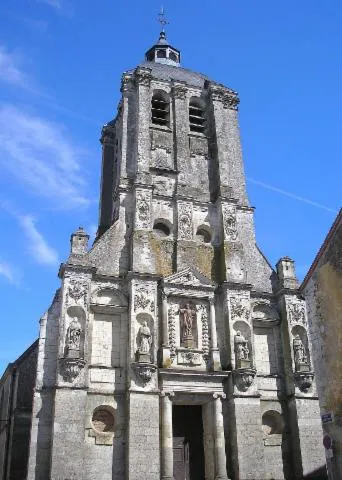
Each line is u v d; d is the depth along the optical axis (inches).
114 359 1315.2
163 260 1478.8
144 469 1179.9
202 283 1435.8
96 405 1246.9
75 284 1331.2
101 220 1827.0
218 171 1659.7
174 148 1690.5
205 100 1855.3
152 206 1542.8
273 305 1509.6
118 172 1696.6
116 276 1395.2
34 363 1565.0
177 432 1352.1
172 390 1285.7
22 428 1454.2
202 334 1389.0
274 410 1375.5
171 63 2149.4
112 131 1985.7
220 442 1272.1
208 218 1595.7
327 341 1008.2
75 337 1259.2
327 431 964.0
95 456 1202.0
